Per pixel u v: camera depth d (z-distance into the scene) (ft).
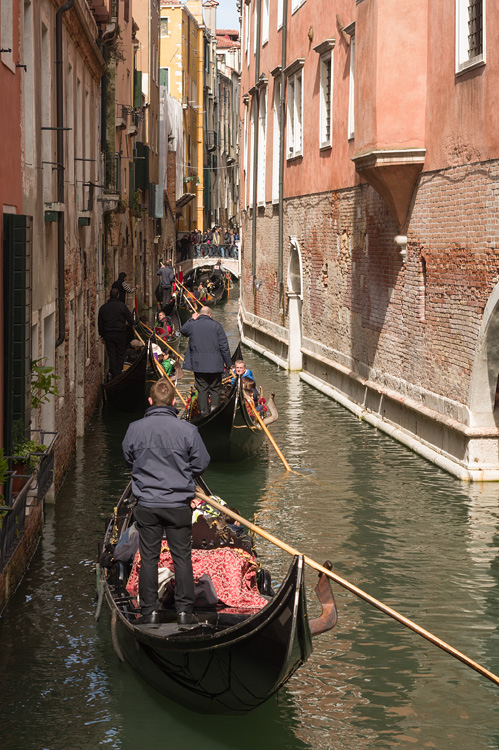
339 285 69.15
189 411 54.80
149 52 139.44
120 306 70.49
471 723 23.24
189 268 189.16
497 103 40.57
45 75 43.50
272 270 95.25
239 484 45.37
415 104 49.75
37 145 38.24
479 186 42.80
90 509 40.50
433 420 49.29
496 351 43.11
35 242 37.32
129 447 24.31
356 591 23.82
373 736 22.58
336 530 37.88
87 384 59.62
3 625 28.45
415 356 52.24
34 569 33.17
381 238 58.18
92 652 26.86
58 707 23.82
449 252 46.75
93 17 64.80
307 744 22.29
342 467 48.34
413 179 51.19
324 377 73.92
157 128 155.63
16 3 32.78
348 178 65.77
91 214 61.77
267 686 21.16
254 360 94.84
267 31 96.84
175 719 23.43
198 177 229.86
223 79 267.80
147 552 24.02
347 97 65.41
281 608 20.30
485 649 27.20
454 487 43.98
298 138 83.51
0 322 29.86
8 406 30.63
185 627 23.36
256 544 36.27
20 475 30.45
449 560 34.32
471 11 44.32
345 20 65.26
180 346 107.65
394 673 25.80
